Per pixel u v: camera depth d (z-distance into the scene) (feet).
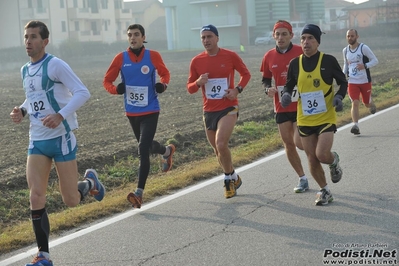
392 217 30.42
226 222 31.40
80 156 51.19
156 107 37.17
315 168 33.50
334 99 31.83
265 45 290.56
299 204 34.14
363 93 56.95
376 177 39.17
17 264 26.99
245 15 312.09
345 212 31.83
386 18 307.78
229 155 36.58
